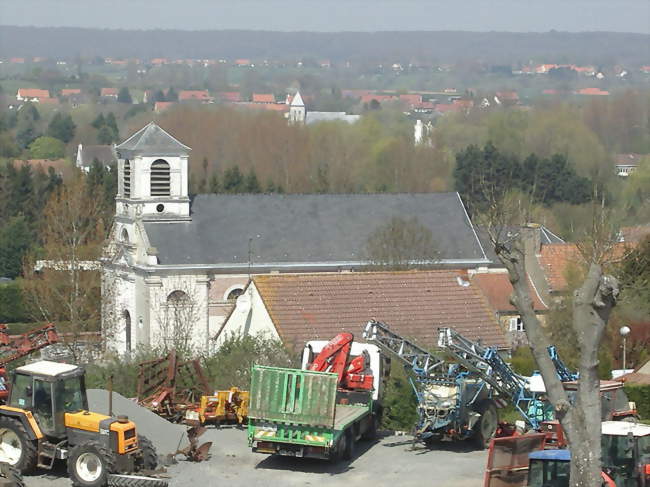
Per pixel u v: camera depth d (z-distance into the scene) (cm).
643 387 6203
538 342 3841
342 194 10300
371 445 5125
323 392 4562
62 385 4284
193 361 5578
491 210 7600
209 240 9712
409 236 9744
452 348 5053
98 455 4138
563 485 3953
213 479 4441
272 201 10100
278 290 7156
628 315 7488
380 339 5178
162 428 4966
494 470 4234
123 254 9788
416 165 19600
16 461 4275
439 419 5016
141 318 9581
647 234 8131
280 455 4788
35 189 15738
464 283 7450
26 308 10756
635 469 4200
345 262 9831
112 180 14675
